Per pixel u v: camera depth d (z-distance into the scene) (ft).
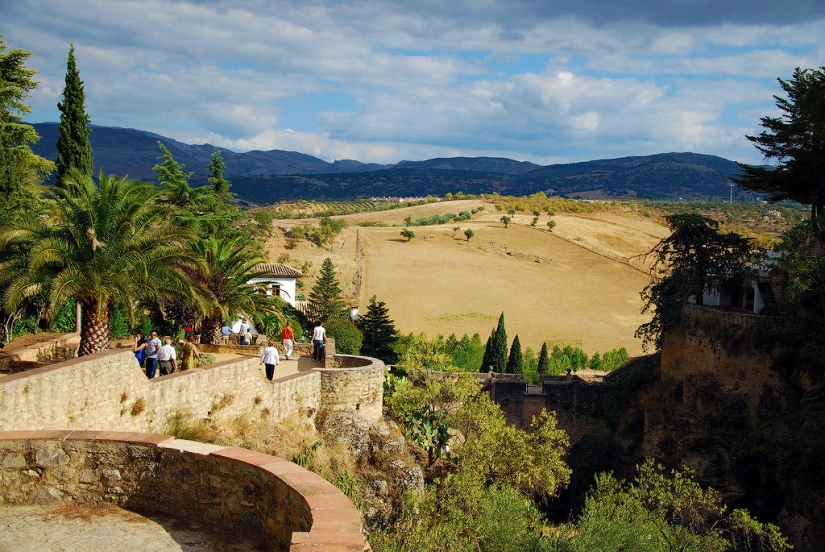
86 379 50.57
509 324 326.44
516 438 105.09
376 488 77.10
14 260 80.89
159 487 32.91
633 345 304.30
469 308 344.90
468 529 70.54
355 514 25.80
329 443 79.41
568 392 178.19
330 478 72.38
